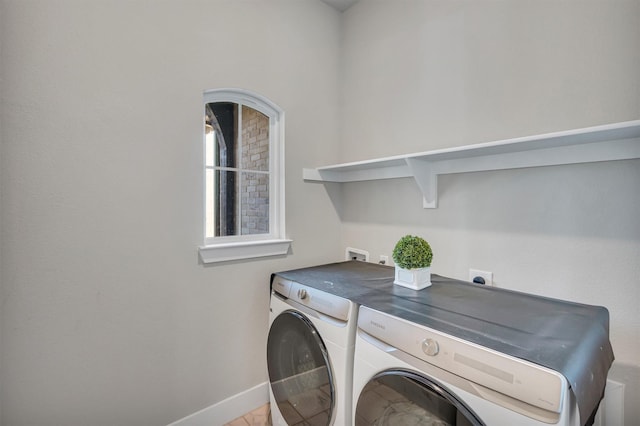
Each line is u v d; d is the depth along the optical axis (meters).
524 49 1.45
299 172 2.15
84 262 1.36
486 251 1.60
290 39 2.08
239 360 1.86
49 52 1.26
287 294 1.60
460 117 1.70
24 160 1.22
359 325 1.20
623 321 1.21
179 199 1.62
